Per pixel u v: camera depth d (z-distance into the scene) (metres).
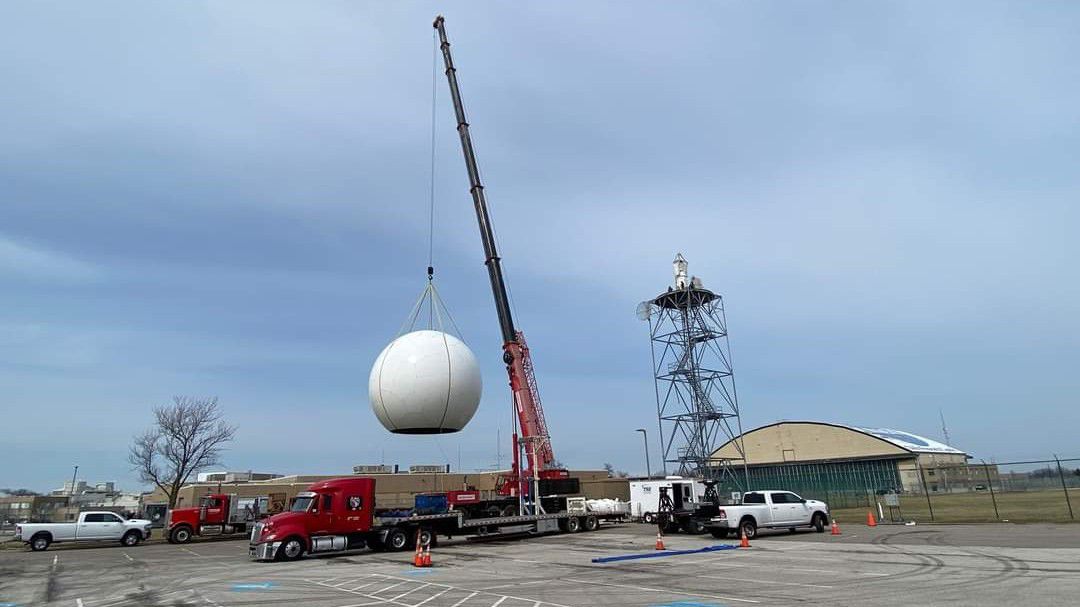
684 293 50.09
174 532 39.09
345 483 26.11
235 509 42.69
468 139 38.66
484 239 36.47
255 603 13.76
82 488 115.62
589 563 19.73
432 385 29.61
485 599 13.40
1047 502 44.31
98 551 33.06
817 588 13.40
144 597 15.45
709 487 32.84
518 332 35.44
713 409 48.41
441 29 41.22
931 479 61.31
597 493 61.38
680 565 18.41
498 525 30.09
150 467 57.75
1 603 14.94
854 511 43.34
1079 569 14.96
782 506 27.70
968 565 16.11
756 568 17.11
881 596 12.18
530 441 33.16
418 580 16.88
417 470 66.44
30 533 34.78
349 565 21.55
